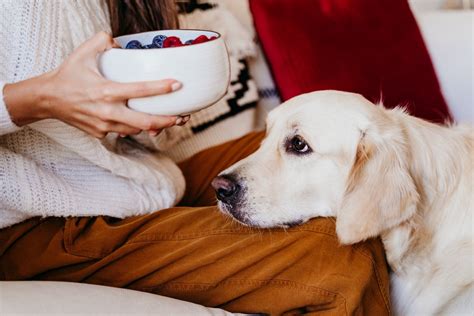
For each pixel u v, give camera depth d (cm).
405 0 192
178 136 150
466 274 112
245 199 115
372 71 181
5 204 97
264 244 100
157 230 104
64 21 103
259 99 190
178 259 100
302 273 99
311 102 118
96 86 78
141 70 77
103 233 104
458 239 115
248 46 178
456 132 125
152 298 87
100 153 104
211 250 101
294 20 177
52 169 105
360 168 109
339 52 179
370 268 99
